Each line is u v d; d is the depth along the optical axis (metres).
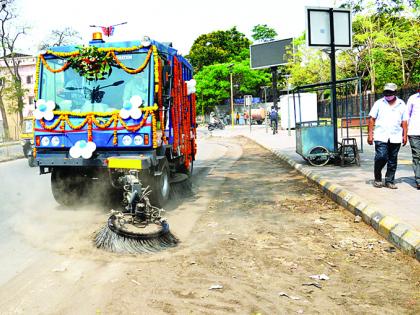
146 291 4.45
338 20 12.65
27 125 18.00
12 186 11.40
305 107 34.06
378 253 5.58
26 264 5.25
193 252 5.71
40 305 4.14
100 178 8.59
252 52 47.62
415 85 21.03
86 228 6.92
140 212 6.11
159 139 7.89
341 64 31.98
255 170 13.88
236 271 5.01
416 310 4.00
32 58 54.50
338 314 3.94
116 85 7.83
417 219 6.14
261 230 6.74
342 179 9.95
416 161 8.34
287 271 5.00
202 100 66.62
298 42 37.62
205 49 70.50
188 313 3.96
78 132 7.76
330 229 6.73
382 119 8.40
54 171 8.34
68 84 7.98
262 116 62.78
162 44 8.31
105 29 8.18
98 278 4.80
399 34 26.09
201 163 16.56
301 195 9.45
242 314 3.94
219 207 8.45
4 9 41.22
